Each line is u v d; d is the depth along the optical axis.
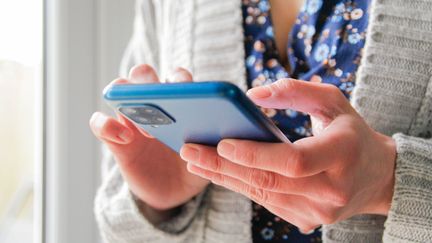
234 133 0.33
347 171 0.36
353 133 0.37
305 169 0.32
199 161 0.36
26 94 0.83
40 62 0.83
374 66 0.52
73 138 0.85
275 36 0.60
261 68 0.57
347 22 0.55
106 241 0.60
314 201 0.38
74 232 0.86
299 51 0.57
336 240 0.53
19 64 0.81
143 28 0.74
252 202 0.57
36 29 0.83
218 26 0.60
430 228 0.43
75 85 0.85
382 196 0.44
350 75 0.54
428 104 0.52
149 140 0.50
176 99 0.27
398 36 0.53
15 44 0.80
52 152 0.84
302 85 0.37
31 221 0.85
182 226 0.59
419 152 0.44
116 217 0.58
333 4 0.56
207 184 0.58
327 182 0.36
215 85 0.26
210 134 0.34
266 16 0.59
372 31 0.53
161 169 0.54
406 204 0.44
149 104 0.29
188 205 0.59
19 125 0.83
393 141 0.46
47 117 0.84
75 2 0.83
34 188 0.85
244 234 0.57
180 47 0.65
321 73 0.55
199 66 0.61
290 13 0.59
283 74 0.56
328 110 0.39
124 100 0.29
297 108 0.39
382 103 0.52
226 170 0.36
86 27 0.85
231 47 0.59
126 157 0.50
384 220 0.53
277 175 0.35
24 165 0.84
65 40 0.83
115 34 0.89
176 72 0.48
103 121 0.43
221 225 0.58
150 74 0.48
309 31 0.56
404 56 0.52
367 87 0.52
